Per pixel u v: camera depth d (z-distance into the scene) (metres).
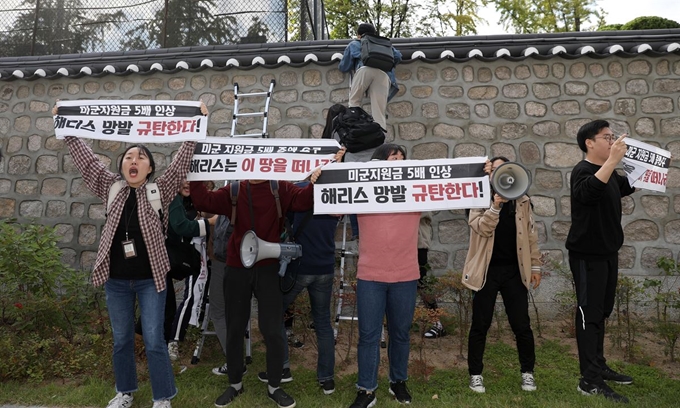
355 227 4.97
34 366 4.72
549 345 5.38
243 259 3.92
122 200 3.83
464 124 6.41
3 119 7.05
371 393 4.03
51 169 6.91
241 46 6.70
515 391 4.38
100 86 6.93
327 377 4.38
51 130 6.96
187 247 4.86
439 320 5.62
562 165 6.29
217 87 6.74
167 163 6.79
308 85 6.61
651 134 6.23
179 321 4.86
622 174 6.20
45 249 5.59
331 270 4.35
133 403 4.12
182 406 4.07
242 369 4.21
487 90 6.42
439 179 3.95
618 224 4.29
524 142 6.33
